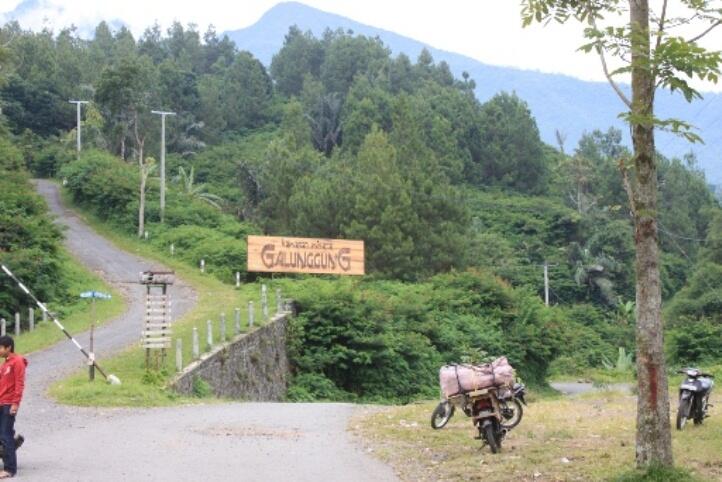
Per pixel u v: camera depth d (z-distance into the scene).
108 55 147.88
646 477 10.14
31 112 106.06
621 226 88.94
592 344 66.81
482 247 79.50
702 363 46.31
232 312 37.34
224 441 14.19
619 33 9.88
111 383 21.62
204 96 124.94
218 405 20.77
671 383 32.38
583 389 49.59
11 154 57.97
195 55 166.25
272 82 155.38
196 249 59.03
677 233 99.50
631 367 58.28
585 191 104.88
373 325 38.69
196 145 113.38
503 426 13.29
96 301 40.97
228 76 142.00
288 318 37.28
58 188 81.69
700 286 63.75
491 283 49.22
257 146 119.19
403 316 42.38
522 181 115.75
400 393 38.78
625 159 10.63
